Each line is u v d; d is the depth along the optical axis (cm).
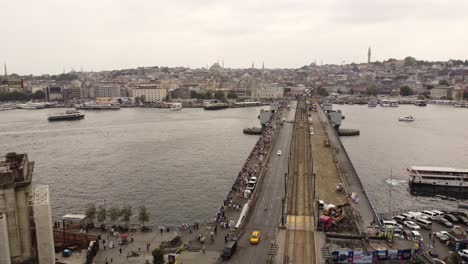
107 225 12331
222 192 16888
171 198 16162
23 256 8056
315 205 12144
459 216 12950
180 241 10888
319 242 9900
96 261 9606
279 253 9331
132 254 9981
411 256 9356
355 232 10556
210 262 9206
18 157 8762
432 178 17600
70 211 14812
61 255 9819
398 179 19212
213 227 11538
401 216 13275
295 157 18950
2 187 7619
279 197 13338
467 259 9881
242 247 9794
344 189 13875
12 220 7762
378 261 9256
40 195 8519
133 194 16725
